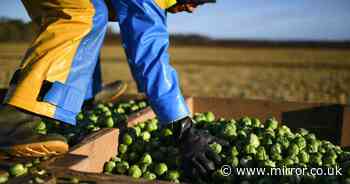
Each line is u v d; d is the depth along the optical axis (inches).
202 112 127.1
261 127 104.8
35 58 83.7
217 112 126.2
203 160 81.5
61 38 84.2
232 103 125.2
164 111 83.4
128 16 85.2
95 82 118.2
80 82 85.7
